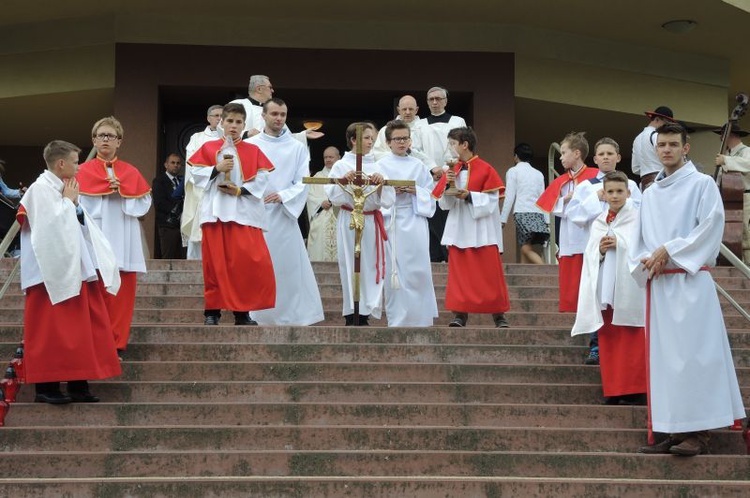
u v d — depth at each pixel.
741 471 8.84
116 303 10.44
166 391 9.71
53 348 9.30
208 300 11.38
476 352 10.50
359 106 20.58
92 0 18.59
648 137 15.09
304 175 12.48
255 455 8.73
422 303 12.19
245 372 10.02
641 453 9.00
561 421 9.52
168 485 8.23
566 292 11.48
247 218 11.42
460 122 15.34
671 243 8.94
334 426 9.14
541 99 19.95
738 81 22.48
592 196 11.12
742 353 10.82
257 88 14.86
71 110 20.39
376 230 12.14
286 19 19.42
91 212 10.74
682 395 8.86
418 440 9.12
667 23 19.53
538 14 19.33
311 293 12.34
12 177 22.34
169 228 17.06
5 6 18.80
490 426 9.41
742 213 15.34
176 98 19.83
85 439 8.96
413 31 19.66
